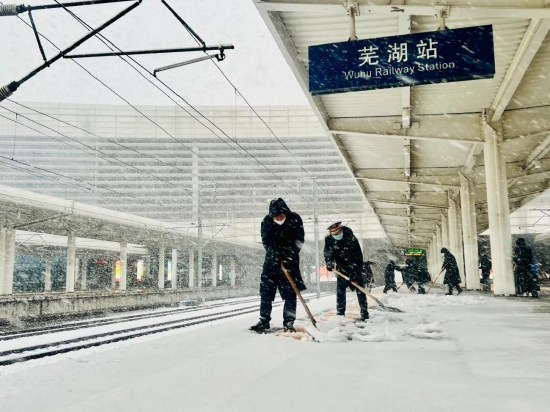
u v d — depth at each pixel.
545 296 13.73
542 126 13.21
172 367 2.98
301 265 66.62
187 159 82.25
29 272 43.19
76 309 20.25
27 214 24.84
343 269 6.80
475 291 19.81
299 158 84.38
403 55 6.58
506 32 9.30
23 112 78.25
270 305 5.24
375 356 3.39
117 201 79.81
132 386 2.46
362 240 60.72
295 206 84.12
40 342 9.15
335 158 83.88
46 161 78.12
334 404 2.10
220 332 5.00
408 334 4.64
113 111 80.56
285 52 9.60
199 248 26.34
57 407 2.09
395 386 2.42
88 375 2.78
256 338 4.45
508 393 2.24
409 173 20.45
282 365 3.05
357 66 6.75
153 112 81.50
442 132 13.77
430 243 52.75
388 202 26.94
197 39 8.58
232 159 83.12
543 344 3.81
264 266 5.29
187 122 81.94
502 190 13.16
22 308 17.05
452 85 11.63
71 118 79.44
